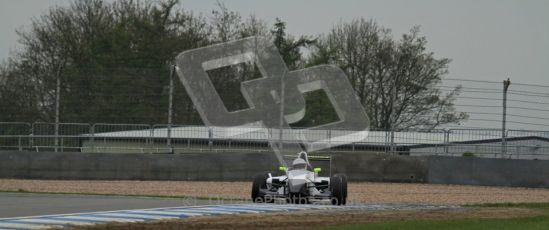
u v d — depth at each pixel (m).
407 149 100.94
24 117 100.19
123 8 161.75
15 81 100.38
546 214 51.34
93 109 99.62
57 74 98.31
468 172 96.25
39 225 38.44
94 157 94.50
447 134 99.75
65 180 92.44
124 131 97.88
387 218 45.69
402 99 107.62
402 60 156.25
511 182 94.94
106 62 138.38
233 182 93.38
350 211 50.41
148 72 100.44
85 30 157.88
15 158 94.44
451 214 50.12
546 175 94.19
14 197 61.97
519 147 97.44
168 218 43.41
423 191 83.88
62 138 98.25
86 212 47.00
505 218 46.47
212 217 44.00
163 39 145.88
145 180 94.25
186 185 86.19
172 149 97.38
